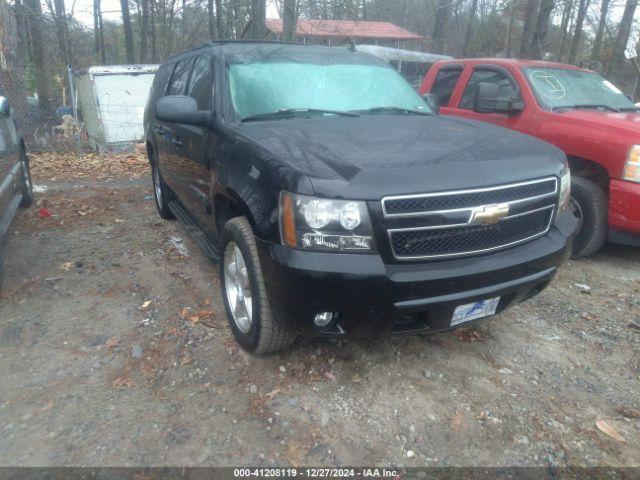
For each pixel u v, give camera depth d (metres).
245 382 3.14
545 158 3.15
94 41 29.47
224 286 3.58
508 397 3.05
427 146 3.08
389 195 2.58
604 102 5.98
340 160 2.78
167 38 22.58
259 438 2.71
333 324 2.80
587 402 3.04
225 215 3.64
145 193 7.88
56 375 3.23
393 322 2.73
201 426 2.79
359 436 2.73
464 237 2.79
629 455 2.66
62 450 2.62
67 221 6.30
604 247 5.65
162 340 3.59
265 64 4.09
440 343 3.56
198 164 4.01
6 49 12.95
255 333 3.10
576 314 4.07
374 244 2.62
